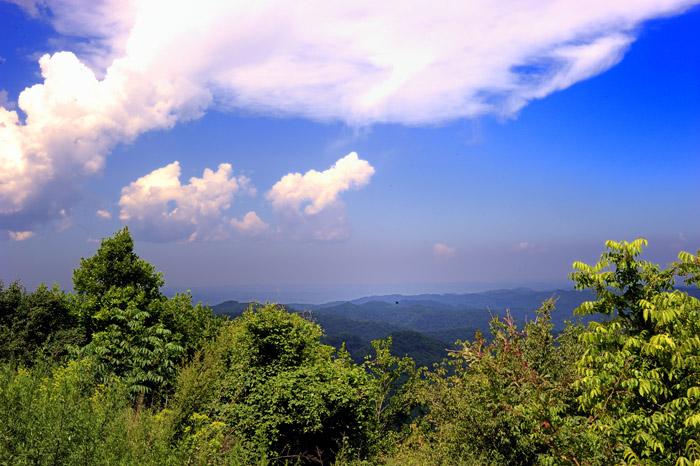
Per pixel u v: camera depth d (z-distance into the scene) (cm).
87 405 610
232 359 1332
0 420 513
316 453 1346
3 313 1545
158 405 917
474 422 998
